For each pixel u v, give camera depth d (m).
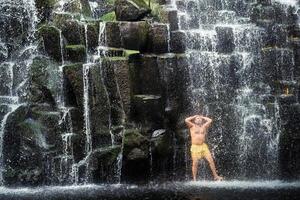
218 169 16.36
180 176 15.91
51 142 14.88
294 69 17.86
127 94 15.56
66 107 15.30
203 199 12.54
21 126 14.84
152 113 15.73
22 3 16.44
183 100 16.41
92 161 15.02
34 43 15.98
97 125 15.27
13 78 15.79
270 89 17.41
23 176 14.66
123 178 15.26
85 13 17.19
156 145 15.43
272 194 13.17
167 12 17.47
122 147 15.10
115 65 15.60
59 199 12.73
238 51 17.62
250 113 16.88
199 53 16.83
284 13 18.80
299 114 17.17
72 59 15.75
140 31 16.39
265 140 16.81
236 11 19.02
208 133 16.45
